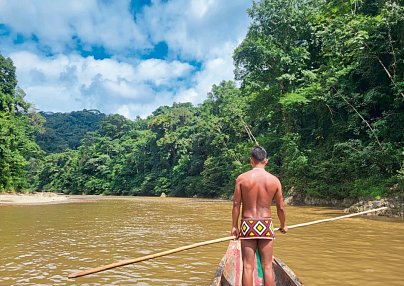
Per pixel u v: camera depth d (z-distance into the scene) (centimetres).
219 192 4269
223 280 388
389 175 1694
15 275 524
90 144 8088
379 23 1739
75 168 7375
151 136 6219
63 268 571
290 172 2500
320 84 2241
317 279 490
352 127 1938
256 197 362
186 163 5197
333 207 1973
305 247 738
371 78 2000
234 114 3641
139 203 2958
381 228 1045
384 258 628
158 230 1080
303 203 2284
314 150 2406
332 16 2505
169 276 508
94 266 584
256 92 3014
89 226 1192
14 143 3925
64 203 2816
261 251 358
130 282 477
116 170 6638
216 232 1025
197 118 5822
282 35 2792
